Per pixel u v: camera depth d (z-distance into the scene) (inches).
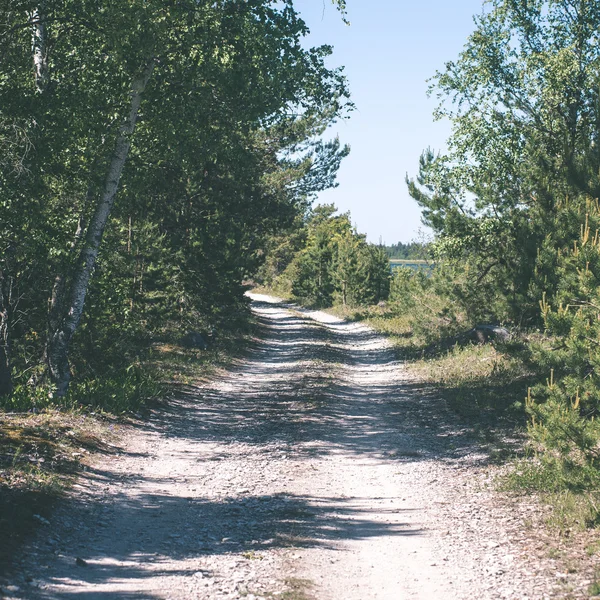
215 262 1264.8
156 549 319.3
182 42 647.8
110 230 802.2
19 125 542.0
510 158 1036.5
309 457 542.9
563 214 776.3
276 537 342.6
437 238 1104.8
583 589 266.4
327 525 368.8
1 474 388.5
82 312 721.6
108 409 649.6
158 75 669.3
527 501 402.0
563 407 392.8
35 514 337.1
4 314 668.7
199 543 332.2
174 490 432.5
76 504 374.9
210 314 1352.1
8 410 574.6
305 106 749.9
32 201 568.1
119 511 376.8
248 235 1402.6
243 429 660.7
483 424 642.2
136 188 737.6
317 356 1283.2
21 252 612.4
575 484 378.6
